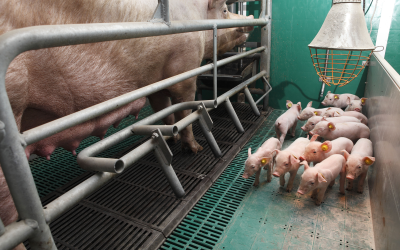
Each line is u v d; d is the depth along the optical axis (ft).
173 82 6.95
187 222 7.27
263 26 14.23
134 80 7.11
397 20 12.70
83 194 4.58
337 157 8.09
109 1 5.79
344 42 9.05
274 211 7.63
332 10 9.37
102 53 5.88
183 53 8.32
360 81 14.29
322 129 10.16
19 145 3.25
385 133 7.45
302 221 7.23
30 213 3.47
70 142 6.23
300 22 14.33
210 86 15.30
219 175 9.36
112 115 6.92
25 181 3.34
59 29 3.65
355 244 6.43
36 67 4.91
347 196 8.25
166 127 6.47
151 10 6.86
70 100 5.71
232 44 12.14
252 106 12.42
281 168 8.09
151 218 7.13
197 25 6.92
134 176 9.14
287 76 15.49
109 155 10.85
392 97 7.25
